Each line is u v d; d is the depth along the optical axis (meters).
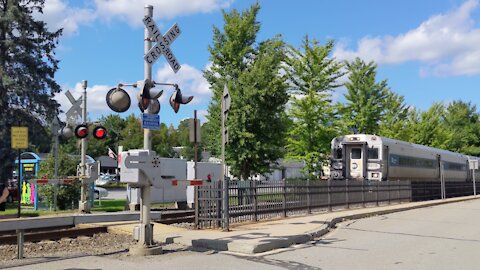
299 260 9.24
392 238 12.56
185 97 10.62
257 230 12.97
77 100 17.58
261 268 8.43
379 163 27.22
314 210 19.11
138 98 10.01
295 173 43.97
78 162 20.94
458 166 41.88
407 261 9.18
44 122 31.44
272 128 26.22
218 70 26.97
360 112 48.12
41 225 14.30
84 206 17.27
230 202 14.59
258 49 27.36
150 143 10.12
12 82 28.66
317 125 32.12
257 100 25.48
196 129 13.44
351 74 49.22
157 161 9.91
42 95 30.41
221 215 13.32
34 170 21.88
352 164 28.14
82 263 8.80
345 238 12.55
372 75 48.94
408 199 28.83
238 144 25.78
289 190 17.48
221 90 26.38
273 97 25.75
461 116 75.25
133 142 74.25
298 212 17.97
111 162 75.44
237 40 26.77
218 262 8.98
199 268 8.39
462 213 21.28
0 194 7.13
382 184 25.53
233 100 25.52
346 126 36.41
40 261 8.98
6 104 29.44
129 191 19.95
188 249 10.51
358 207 22.80
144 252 9.66
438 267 8.61
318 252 10.20
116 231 13.66
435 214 20.72
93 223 14.95
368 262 9.05
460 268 8.54
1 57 29.33
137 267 8.44
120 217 16.17
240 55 26.58
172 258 9.39
